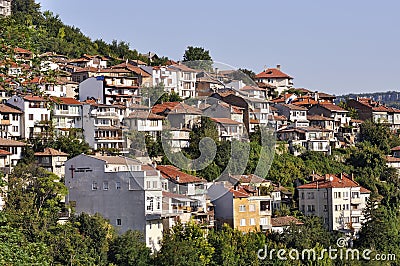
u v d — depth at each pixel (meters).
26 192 76.88
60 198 79.25
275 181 109.44
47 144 98.06
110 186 77.88
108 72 124.69
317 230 88.88
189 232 68.00
